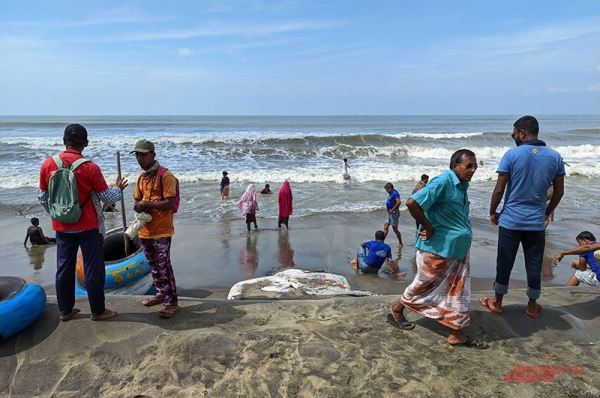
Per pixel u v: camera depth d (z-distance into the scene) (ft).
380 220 42.47
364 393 10.59
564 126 223.71
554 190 13.15
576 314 14.89
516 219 13.24
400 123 267.59
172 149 86.84
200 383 11.02
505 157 13.33
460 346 12.58
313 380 11.05
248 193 37.93
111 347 12.45
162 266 13.92
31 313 12.83
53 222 12.74
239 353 12.17
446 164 77.56
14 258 31.60
